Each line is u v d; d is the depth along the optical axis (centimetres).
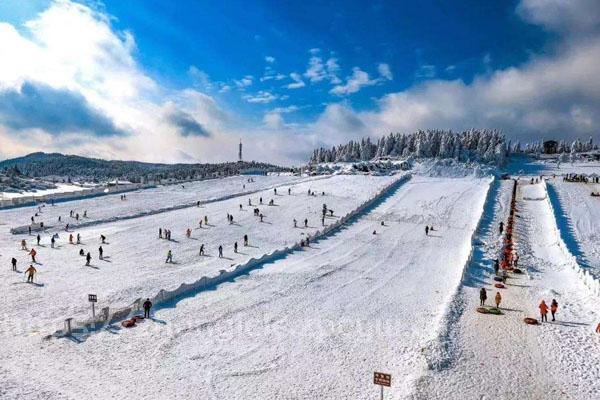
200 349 2495
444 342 2642
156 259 4719
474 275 4319
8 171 13888
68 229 6166
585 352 2616
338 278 4144
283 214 7488
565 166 16025
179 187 10538
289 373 2272
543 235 6297
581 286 3944
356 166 13625
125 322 2767
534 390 2188
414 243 5816
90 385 2044
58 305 3127
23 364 2194
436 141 16625
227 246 5500
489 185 10244
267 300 3397
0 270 4031
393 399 2030
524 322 3069
